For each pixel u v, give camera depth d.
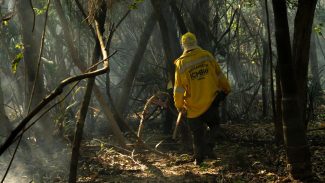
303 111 5.95
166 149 7.57
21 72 8.28
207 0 8.45
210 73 6.42
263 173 5.94
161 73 9.45
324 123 9.23
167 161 6.78
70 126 7.64
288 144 5.49
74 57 5.68
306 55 5.77
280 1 5.10
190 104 6.48
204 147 6.56
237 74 10.31
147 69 9.51
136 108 10.16
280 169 6.00
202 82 6.40
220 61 9.97
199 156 6.52
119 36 9.91
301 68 5.79
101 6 5.42
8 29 8.00
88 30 7.95
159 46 9.42
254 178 5.79
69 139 7.41
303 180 5.48
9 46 8.20
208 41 8.52
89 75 3.04
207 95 6.41
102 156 6.97
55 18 8.05
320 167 5.98
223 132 8.05
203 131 6.55
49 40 8.27
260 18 10.58
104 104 6.67
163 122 9.37
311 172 5.51
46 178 6.05
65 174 6.23
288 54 5.24
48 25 8.02
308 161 5.48
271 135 8.22
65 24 5.61
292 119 5.42
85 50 8.85
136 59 8.76
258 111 10.48
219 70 6.51
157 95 7.89
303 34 5.71
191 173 6.16
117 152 7.05
